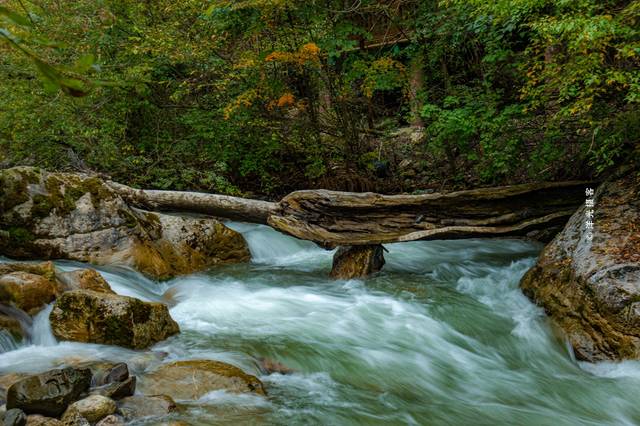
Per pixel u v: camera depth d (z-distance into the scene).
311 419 3.69
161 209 8.52
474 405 4.21
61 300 4.74
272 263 8.40
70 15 9.10
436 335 5.48
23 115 8.98
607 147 6.71
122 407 3.50
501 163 7.97
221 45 10.75
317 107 11.55
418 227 7.28
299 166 11.91
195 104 11.33
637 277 5.00
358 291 6.78
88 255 6.77
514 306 6.16
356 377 4.50
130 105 10.60
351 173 11.19
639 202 5.98
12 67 8.77
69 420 3.22
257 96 10.44
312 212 7.41
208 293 6.62
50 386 3.41
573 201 7.43
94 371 3.93
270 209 7.71
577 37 5.45
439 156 11.02
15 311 4.73
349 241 7.17
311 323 5.59
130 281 6.60
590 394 4.47
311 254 9.05
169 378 3.96
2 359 4.23
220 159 11.10
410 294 6.62
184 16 10.66
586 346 5.02
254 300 6.34
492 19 7.42
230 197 8.06
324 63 10.59
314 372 4.54
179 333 5.12
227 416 3.56
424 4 10.36
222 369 4.11
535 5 6.22
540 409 4.22
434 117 9.57
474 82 9.77
